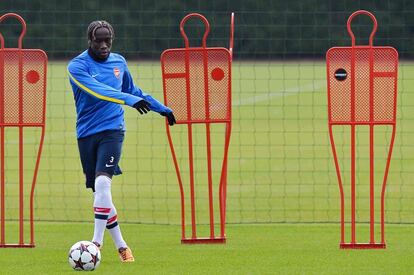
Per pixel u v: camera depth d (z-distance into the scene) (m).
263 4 125.00
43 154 77.56
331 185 62.03
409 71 113.38
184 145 80.44
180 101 39.16
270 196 58.00
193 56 39.00
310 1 125.44
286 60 130.75
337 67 37.69
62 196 58.97
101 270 33.72
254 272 33.25
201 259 36.09
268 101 103.56
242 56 131.88
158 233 44.00
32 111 38.72
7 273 33.16
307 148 78.62
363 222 48.12
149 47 120.69
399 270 33.66
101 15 118.50
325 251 38.00
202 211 52.88
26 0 117.69
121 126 35.94
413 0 113.50
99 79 35.66
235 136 86.12
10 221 48.84
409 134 84.06
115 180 64.62
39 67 38.53
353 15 37.66
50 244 40.69
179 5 119.88
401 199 56.50
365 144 79.81
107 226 35.66
